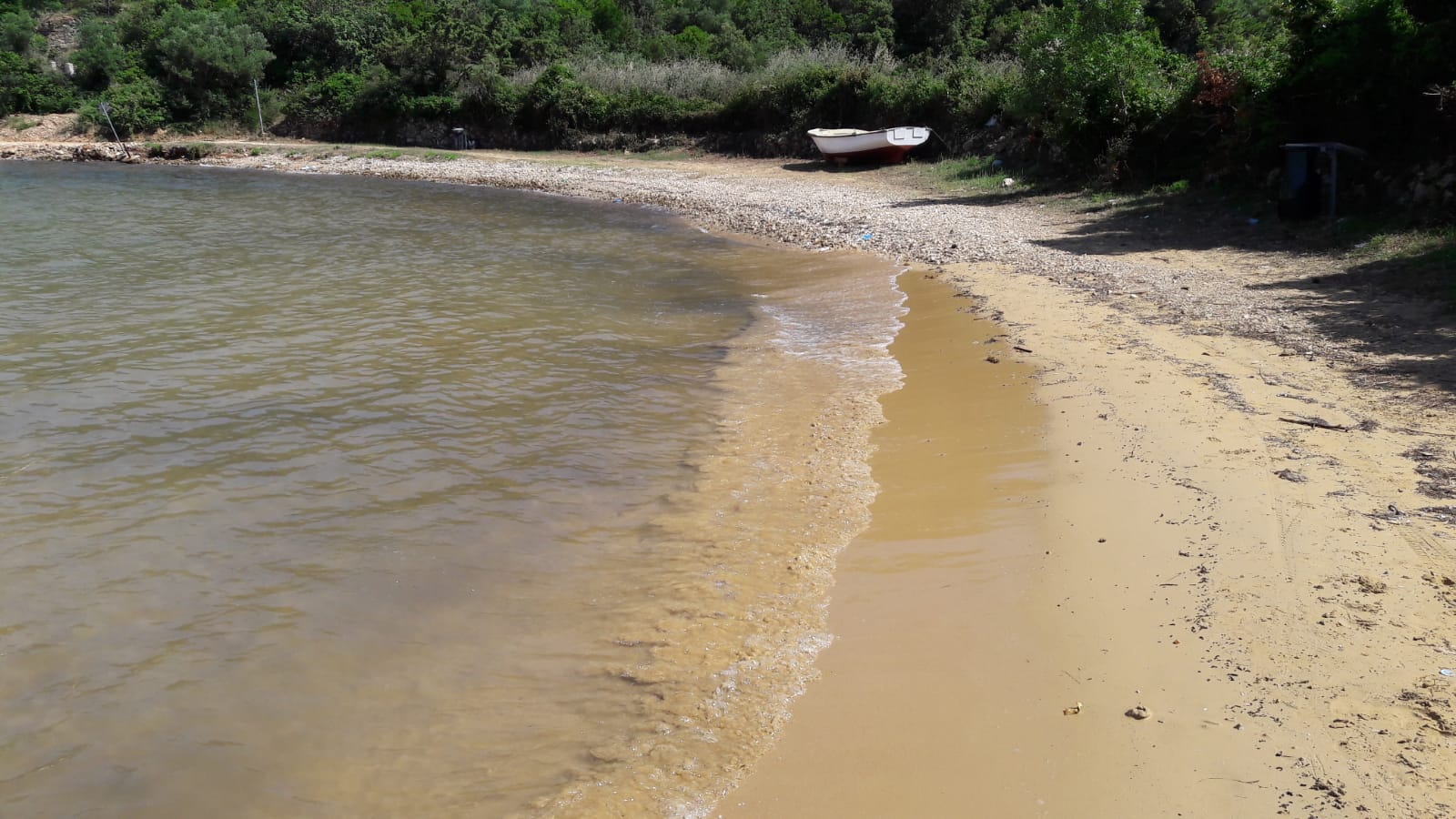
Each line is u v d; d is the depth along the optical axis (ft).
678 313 43.37
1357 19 49.49
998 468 23.22
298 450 26.53
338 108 148.87
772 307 44.29
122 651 17.19
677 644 16.85
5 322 40.45
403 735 14.79
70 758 14.51
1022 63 90.33
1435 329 30.78
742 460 25.57
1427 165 46.60
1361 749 12.53
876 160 102.42
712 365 34.78
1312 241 46.09
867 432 27.02
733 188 91.71
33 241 64.34
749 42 155.33
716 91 130.11
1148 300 38.06
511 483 24.29
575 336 38.96
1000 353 32.45
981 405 27.89
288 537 21.43
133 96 147.84
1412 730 12.76
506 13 160.35
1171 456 22.36
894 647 16.28
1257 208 54.13
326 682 16.19
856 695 15.02
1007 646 15.89
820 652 16.37
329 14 162.50
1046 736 13.55
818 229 65.82
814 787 13.03
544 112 134.10
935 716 14.29
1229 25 100.89
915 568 18.97
